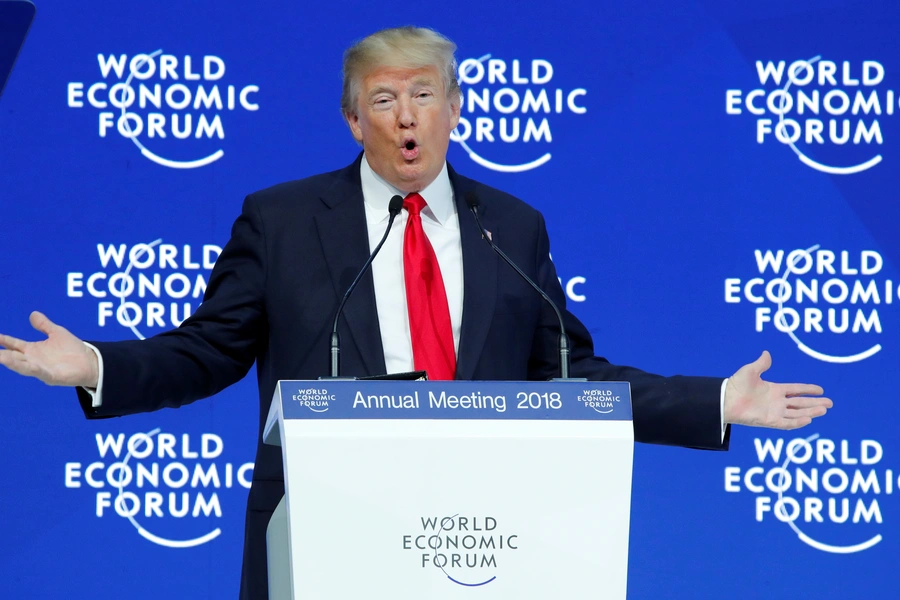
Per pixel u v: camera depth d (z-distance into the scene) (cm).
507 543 584
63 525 1195
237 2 1270
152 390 746
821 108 1291
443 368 800
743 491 1252
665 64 1294
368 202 864
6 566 1184
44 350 699
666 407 770
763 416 754
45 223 1224
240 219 859
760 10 1292
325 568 568
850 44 1295
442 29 1284
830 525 1249
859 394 1262
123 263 1232
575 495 593
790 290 1274
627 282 1273
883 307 1273
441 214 860
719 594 1244
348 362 794
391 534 575
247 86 1263
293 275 820
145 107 1248
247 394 1231
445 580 576
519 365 830
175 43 1257
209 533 1210
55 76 1238
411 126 822
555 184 1278
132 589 1196
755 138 1289
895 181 1285
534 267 870
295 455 573
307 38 1277
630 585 1241
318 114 1273
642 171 1284
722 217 1281
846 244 1280
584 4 1290
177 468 1214
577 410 605
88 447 1206
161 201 1241
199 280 1240
